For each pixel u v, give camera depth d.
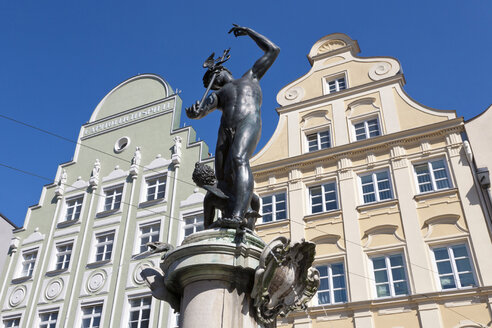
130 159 18.59
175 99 19.39
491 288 11.26
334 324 12.29
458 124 14.20
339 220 13.99
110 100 21.66
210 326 3.20
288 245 3.38
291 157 15.82
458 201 12.98
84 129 21.00
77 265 16.73
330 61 18.14
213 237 3.53
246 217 3.94
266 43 4.68
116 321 14.67
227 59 4.73
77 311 15.56
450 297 11.58
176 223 15.95
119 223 17.00
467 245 12.30
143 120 19.55
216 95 4.40
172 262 3.61
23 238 18.91
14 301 17.16
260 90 4.44
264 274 3.27
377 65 17.03
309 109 17.09
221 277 3.39
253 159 16.72
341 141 15.73
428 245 12.66
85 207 18.30
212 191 3.88
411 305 11.81
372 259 13.12
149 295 14.72
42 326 16.14
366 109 16.08
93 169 19.09
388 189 14.14
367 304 12.16
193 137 18.25
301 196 14.94
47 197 19.64
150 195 17.36
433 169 13.93
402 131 14.72
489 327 10.90
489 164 13.38
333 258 13.43
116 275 15.72
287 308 3.61
